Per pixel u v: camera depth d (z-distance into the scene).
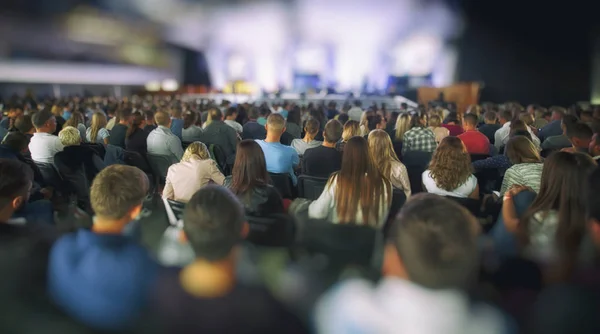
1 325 1.31
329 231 1.80
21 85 14.40
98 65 17.38
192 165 2.96
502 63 18.06
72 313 1.27
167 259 1.68
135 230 1.96
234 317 1.17
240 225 1.26
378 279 1.52
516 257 1.58
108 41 17.50
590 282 1.22
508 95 18.25
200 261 1.20
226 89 16.97
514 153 2.99
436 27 17.89
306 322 1.22
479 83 16.16
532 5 16.78
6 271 1.36
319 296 1.29
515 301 1.31
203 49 20.36
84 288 1.24
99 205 1.54
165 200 2.48
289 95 16.11
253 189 2.40
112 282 1.23
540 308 1.21
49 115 3.92
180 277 1.21
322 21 18.50
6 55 13.72
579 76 16.62
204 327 1.17
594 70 16.17
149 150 4.25
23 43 14.24
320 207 2.45
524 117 5.62
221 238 1.18
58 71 15.77
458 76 18.28
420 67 18.23
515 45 17.73
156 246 1.87
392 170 3.18
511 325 1.12
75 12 15.80
